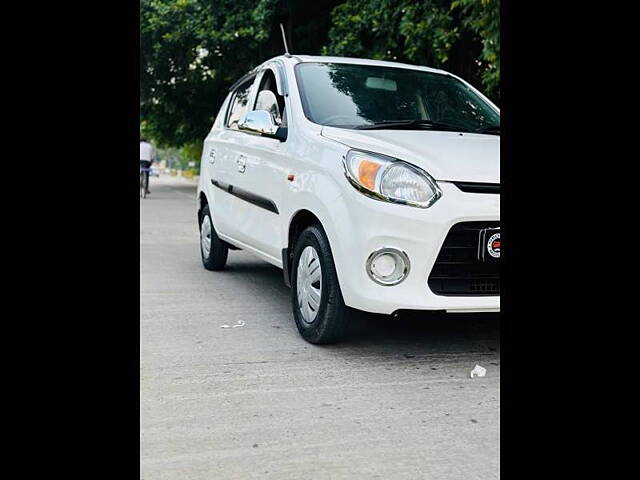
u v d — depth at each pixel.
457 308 3.86
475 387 3.65
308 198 4.29
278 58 5.64
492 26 7.76
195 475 2.65
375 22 10.87
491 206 3.86
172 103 23.44
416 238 3.79
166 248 8.97
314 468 2.72
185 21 17.38
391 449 2.90
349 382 3.72
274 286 6.32
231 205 5.98
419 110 5.07
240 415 3.25
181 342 4.45
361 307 3.92
